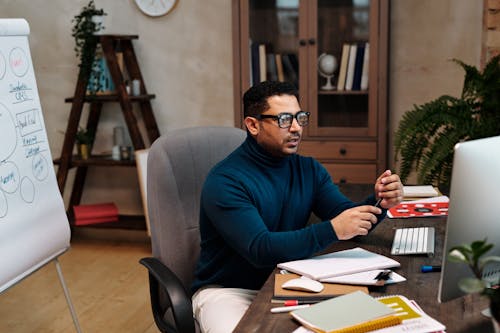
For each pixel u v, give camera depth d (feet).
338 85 12.12
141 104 14.14
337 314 4.37
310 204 6.81
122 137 14.11
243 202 6.03
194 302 6.37
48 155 8.55
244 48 12.33
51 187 8.51
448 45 12.68
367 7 11.78
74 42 14.53
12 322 10.38
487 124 9.82
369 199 6.51
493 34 11.58
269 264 5.77
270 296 4.97
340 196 6.81
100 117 14.84
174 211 6.66
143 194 13.19
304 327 4.32
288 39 12.20
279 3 12.12
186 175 6.83
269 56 12.30
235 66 12.41
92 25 13.46
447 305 4.67
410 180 13.28
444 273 4.27
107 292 11.58
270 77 12.37
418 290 4.98
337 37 12.01
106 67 13.73
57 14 14.48
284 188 6.51
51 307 10.94
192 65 14.11
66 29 14.52
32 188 8.05
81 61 13.87
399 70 13.01
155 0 13.94
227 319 5.83
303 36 12.10
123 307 10.89
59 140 15.07
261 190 6.28
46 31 14.61
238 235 5.88
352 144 12.20
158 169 6.65
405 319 4.36
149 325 10.16
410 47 12.89
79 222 14.15
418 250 5.83
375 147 12.12
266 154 6.40
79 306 10.97
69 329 10.07
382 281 5.00
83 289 11.73
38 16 14.57
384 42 11.77
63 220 8.70
